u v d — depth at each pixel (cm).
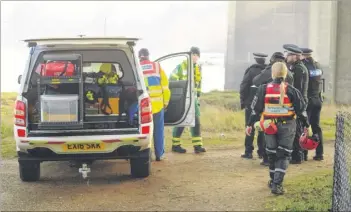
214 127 1411
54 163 955
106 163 949
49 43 748
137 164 798
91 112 768
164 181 796
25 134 741
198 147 1051
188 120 962
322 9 3488
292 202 657
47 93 760
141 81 762
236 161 955
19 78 812
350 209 614
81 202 691
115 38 754
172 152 1058
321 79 935
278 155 702
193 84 957
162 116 935
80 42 750
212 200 687
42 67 747
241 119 1482
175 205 668
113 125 754
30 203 691
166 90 927
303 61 929
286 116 697
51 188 768
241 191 730
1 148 1120
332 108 1659
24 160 761
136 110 761
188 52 960
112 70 801
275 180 702
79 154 752
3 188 769
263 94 707
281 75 702
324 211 622
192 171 868
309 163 923
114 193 733
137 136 747
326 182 757
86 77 774
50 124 738
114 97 766
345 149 703
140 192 736
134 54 765
